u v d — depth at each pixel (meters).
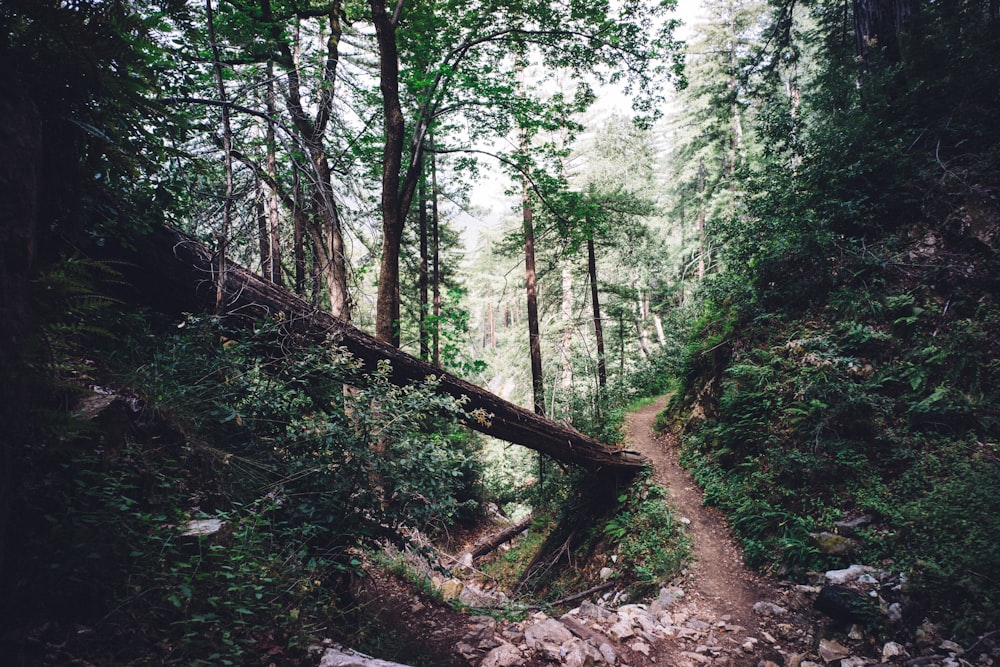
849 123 10.43
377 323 9.24
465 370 9.37
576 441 9.84
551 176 12.11
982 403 6.82
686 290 28.28
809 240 9.71
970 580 5.09
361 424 4.81
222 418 4.34
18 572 2.44
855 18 12.03
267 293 5.72
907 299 8.23
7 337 1.79
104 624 2.64
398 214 9.62
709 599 6.76
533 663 4.94
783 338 9.66
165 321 5.23
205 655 2.79
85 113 2.37
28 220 1.90
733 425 9.37
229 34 8.23
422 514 4.84
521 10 10.56
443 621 5.62
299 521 4.39
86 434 3.10
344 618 4.38
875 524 6.45
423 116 10.20
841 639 5.41
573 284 24.67
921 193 9.25
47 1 1.97
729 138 23.50
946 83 9.91
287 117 5.34
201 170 3.63
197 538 3.31
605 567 9.29
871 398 7.59
